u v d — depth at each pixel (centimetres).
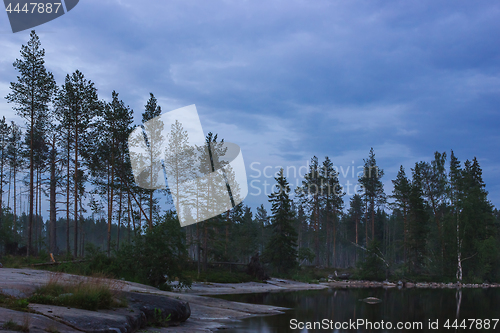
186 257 2527
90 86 3881
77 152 3869
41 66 3744
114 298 1130
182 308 1319
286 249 5366
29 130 3950
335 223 7700
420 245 5922
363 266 5647
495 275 5822
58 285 1084
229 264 4684
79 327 791
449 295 3456
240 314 1739
